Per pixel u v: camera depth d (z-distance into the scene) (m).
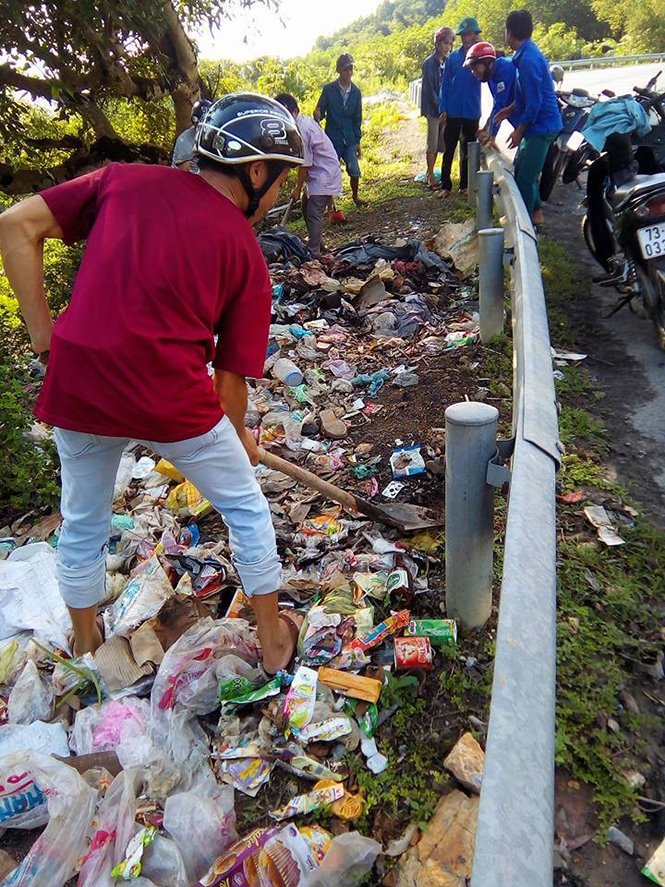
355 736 2.22
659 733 2.19
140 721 2.32
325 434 4.10
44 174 6.96
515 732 1.28
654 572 2.79
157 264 1.85
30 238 1.97
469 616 2.51
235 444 2.20
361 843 1.86
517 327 3.00
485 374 4.43
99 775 2.14
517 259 3.69
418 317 5.42
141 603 2.75
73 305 1.91
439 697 2.34
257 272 2.05
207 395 2.04
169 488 3.74
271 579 2.31
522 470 1.91
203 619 2.67
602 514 3.10
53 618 2.81
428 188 9.55
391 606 2.72
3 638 2.79
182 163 4.89
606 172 5.20
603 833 1.93
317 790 2.06
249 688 2.38
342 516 3.34
